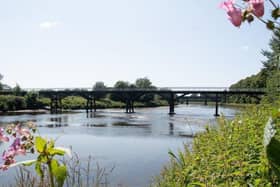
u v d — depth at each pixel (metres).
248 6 1.29
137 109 80.31
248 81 77.25
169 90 58.72
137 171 14.00
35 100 71.25
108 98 95.25
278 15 1.26
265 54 35.06
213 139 5.82
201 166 4.13
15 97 67.44
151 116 51.44
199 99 122.38
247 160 3.61
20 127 1.88
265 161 2.71
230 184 3.02
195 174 3.79
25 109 69.25
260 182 2.65
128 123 38.88
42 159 1.73
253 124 5.91
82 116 51.56
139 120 43.34
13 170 12.53
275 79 14.33
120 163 15.88
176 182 4.16
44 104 74.00
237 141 4.88
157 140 24.25
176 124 36.78
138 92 61.72
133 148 20.80
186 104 112.88
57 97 68.12
